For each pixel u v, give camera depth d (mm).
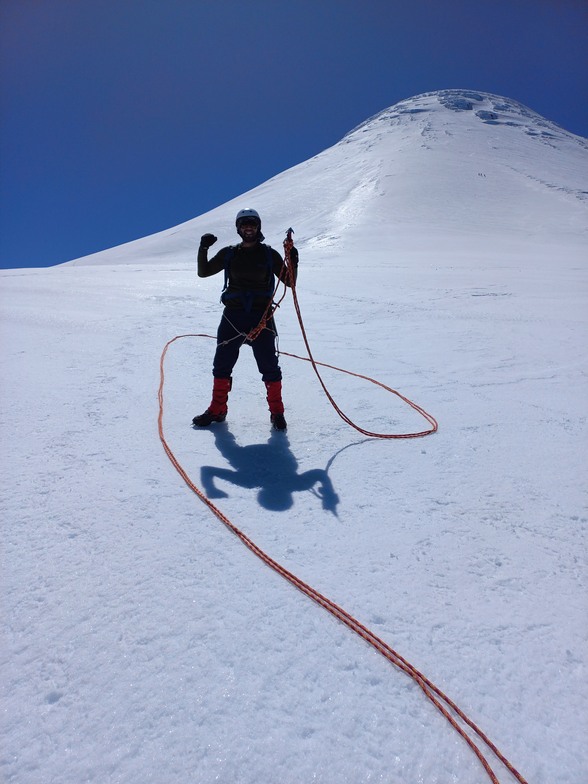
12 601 2477
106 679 2111
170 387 5344
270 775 1791
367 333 8008
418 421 4594
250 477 3643
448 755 1872
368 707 2027
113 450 3945
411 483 3562
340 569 2734
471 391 5367
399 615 2443
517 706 2039
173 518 3121
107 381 5449
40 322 8078
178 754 1847
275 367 4387
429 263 21000
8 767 1800
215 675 2133
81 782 1760
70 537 2922
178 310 9391
